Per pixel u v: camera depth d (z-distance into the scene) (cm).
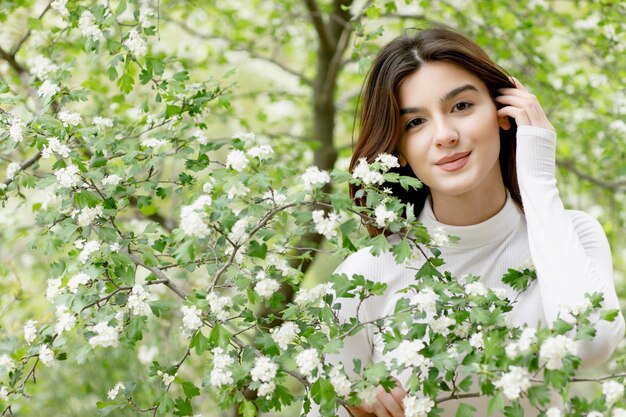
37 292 329
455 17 364
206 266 146
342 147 409
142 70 175
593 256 150
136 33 171
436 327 124
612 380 115
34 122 159
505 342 120
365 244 127
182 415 142
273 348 132
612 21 300
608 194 390
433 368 120
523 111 151
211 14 416
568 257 136
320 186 121
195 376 311
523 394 127
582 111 372
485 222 153
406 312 126
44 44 246
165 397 142
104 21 175
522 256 154
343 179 125
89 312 141
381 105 151
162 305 139
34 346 149
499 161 162
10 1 244
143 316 139
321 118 412
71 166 150
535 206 143
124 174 162
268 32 415
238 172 130
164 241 154
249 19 435
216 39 411
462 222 155
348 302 152
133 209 326
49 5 222
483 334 120
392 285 154
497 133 149
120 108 256
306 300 135
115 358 309
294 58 502
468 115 146
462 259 155
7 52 250
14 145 158
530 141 148
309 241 345
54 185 160
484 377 114
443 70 146
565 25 347
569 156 392
